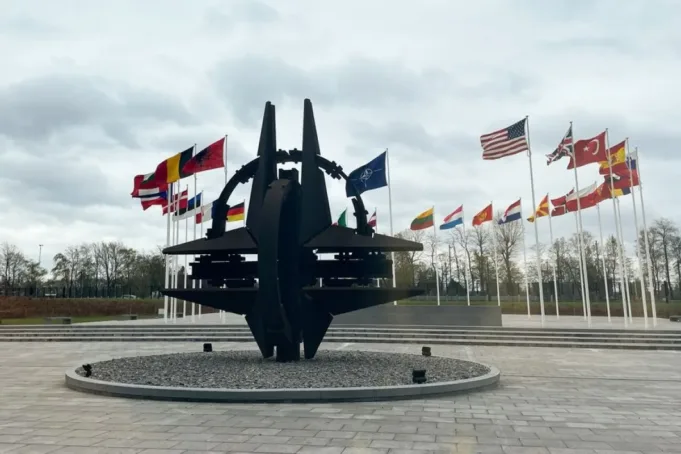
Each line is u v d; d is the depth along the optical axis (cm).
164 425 774
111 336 2569
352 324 2862
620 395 1073
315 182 1426
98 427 763
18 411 880
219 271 1432
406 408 908
